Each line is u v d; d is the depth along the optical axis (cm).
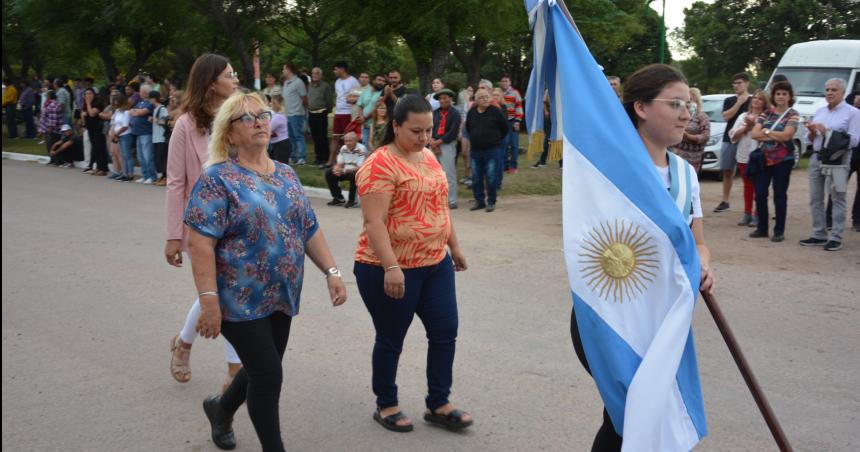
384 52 3269
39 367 489
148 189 1357
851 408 419
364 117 1334
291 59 3105
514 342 528
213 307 315
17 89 2598
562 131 308
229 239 321
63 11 2191
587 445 380
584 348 271
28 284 686
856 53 1638
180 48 2277
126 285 682
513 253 804
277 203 328
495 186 1073
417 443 388
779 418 407
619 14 2317
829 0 3356
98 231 938
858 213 904
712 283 276
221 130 326
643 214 263
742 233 904
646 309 265
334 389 454
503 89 1409
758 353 502
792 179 1376
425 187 378
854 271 717
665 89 270
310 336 545
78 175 1569
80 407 430
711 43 3634
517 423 406
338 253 809
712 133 1357
